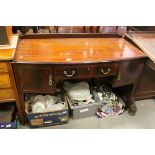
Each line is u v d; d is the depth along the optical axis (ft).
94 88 6.68
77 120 6.15
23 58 4.65
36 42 5.64
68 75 4.93
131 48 5.68
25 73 4.71
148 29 6.92
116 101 6.62
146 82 6.28
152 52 5.36
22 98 5.19
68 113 5.93
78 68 4.85
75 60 4.76
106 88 6.87
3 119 5.49
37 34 5.82
